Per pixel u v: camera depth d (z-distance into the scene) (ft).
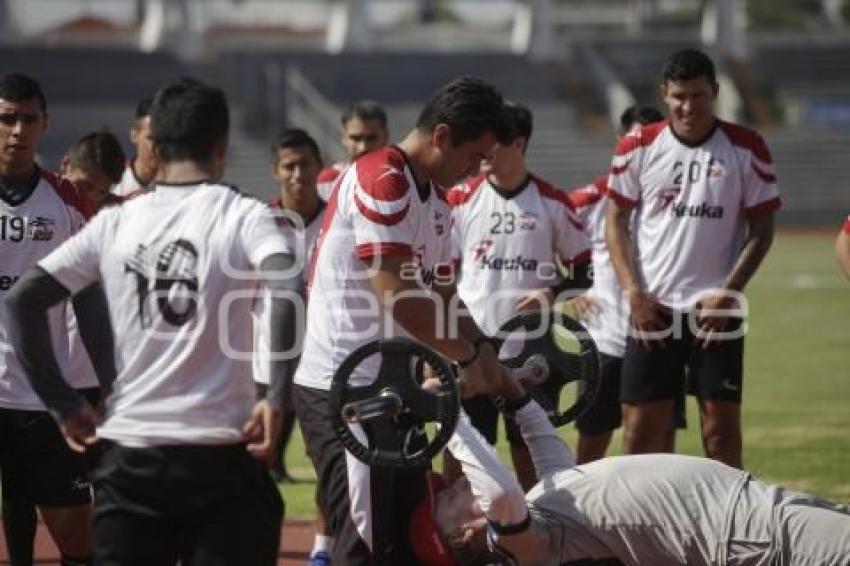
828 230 327.67
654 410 71.41
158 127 44.01
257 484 43.83
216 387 43.04
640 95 373.61
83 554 59.47
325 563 66.28
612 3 446.19
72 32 387.75
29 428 58.23
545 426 53.72
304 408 51.70
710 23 383.24
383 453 46.73
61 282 43.73
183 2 340.39
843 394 120.78
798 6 436.35
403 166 50.08
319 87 343.05
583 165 328.08
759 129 353.92
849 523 49.39
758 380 128.98
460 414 48.83
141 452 42.80
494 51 367.45
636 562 50.96
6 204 59.57
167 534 43.73
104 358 49.52
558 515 50.98
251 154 310.65
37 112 59.52
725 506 50.16
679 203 70.90
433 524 50.72
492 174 72.74
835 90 372.38
